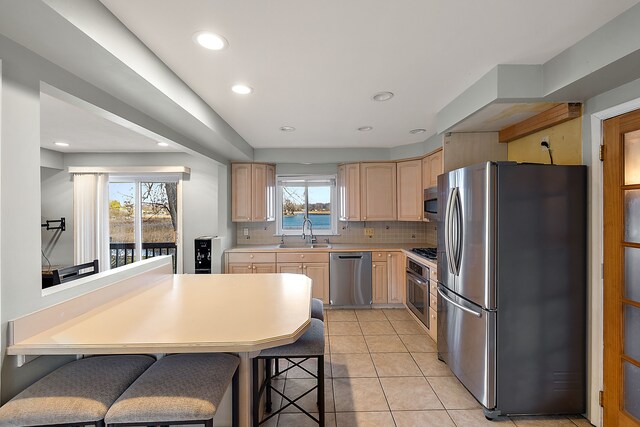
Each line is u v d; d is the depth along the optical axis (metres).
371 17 1.34
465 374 2.16
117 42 1.32
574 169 1.92
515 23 1.40
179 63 1.75
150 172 4.28
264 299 1.75
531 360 1.93
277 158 4.18
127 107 1.93
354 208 4.34
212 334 1.24
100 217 4.25
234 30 1.42
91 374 1.29
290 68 1.82
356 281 4.09
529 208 1.91
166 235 4.52
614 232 1.75
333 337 3.19
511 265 1.91
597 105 1.82
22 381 1.20
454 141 2.68
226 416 1.61
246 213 4.29
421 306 3.29
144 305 1.64
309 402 2.10
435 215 3.08
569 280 1.93
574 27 1.43
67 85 1.45
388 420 1.93
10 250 1.14
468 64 1.80
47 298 1.29
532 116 2.22
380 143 3.92
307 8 1.26
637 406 1.65
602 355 1.83
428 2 1.24
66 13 1.05
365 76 1.94
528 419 1.94
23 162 1.19
